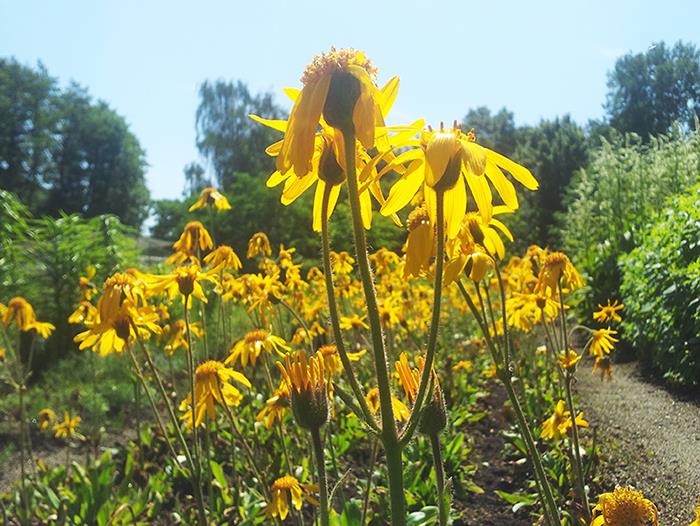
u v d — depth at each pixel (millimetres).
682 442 3906
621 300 8695
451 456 4051
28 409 6910
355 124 1248
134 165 48125
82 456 5715
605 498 1687
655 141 11078
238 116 38781
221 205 5602
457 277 2010
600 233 11117
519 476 4102
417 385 1893
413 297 6770
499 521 3564
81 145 46312
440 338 6547
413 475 3789
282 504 2768
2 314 4699
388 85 1366
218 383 2902
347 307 6031
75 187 46438
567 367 3025
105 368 7934
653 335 6223
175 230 23922
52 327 4781
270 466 4047
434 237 1568
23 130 44000
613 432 4332
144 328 2908
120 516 3787
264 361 3402
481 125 50938
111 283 2680
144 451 5188
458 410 5137
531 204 26391
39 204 44656
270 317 4875
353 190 1248
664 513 3041
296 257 15414
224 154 38844
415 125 1299
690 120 11812
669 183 9953
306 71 1292
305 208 17953
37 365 9141
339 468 4195
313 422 1760
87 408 6551
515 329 5719
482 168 1235
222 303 5051
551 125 33469
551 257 3148
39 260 10594
